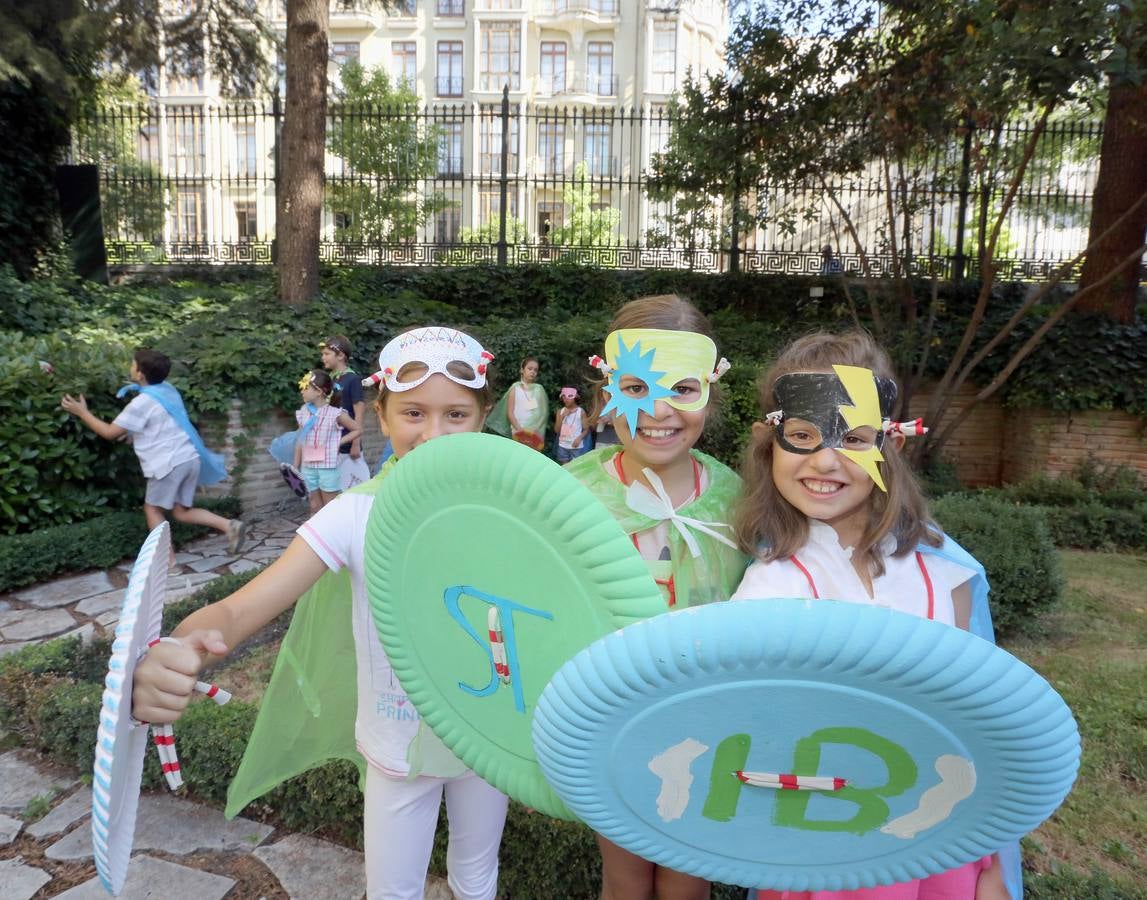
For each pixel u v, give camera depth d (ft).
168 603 15.57
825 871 3.61
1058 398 29.60
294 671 5.95
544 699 3.23
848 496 4.91
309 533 5.14
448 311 37.93
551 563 3.84
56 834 8.54
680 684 2.91
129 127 46.98
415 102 60.39
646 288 40.24
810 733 3.05
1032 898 6.99
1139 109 28.43
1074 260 26.58
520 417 27.61
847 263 39.63
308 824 8.47
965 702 2.73
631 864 5.37
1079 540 23.41
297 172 32.07
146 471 18.81
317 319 30.14
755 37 30.78
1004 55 19.39
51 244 37.81
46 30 34.09
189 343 26.23
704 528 5.35
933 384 33.78
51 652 11.98
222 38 38.91
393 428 5.49
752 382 29.25
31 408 18.39
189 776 9.00
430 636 4.33
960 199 35.53
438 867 7.77
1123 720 11.15
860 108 27.43
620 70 109.50
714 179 36.27
